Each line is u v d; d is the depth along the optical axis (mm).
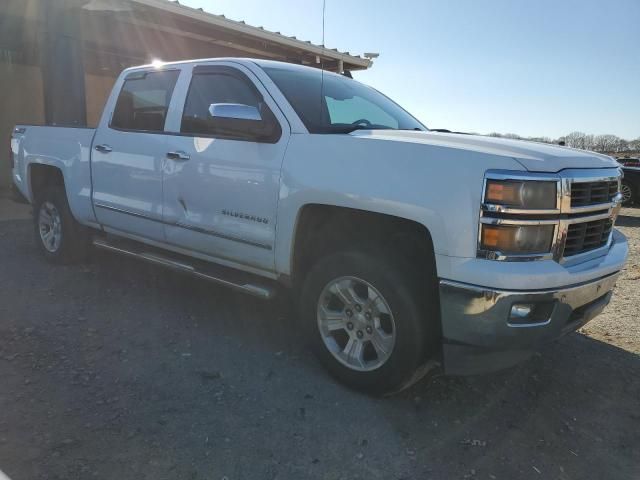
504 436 2980
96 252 6227
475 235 2701
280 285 3828
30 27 11195
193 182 3977
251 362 3674
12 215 9156
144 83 4621
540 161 2791
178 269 4289
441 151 2871
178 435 2809
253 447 2748
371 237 3289
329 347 3400
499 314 2688
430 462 2719
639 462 2814
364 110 4227
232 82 3977
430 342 3078
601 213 3178
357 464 2668
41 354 3641
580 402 3389
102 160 4824
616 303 5355
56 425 2834
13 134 6246
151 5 9312
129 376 3402
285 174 3412
